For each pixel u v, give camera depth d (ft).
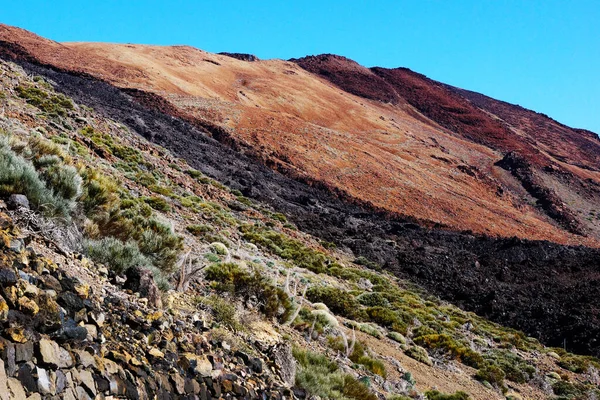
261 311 34.78
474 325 93.56
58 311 14.15
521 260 163.73
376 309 66.03
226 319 26.66
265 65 571.69
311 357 29.66
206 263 40.09
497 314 113.19
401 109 591.78
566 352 92.07
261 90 441.27
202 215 86.02
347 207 203.62
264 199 153.79
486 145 540.52
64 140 74.43
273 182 187.21
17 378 11.80
